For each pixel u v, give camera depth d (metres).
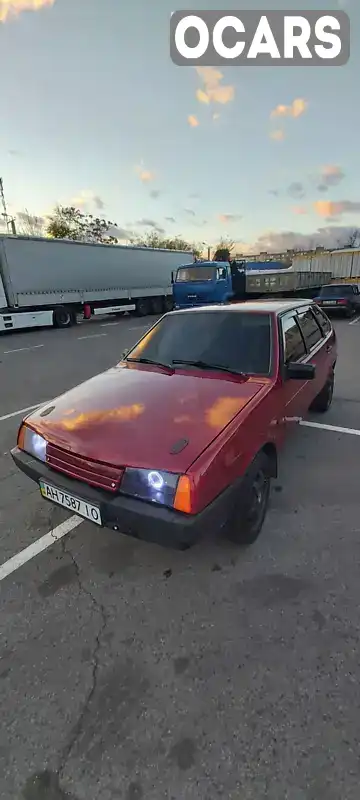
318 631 1.95
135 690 1.69
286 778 1.38
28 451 2.52
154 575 2.35
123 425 2.30
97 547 2.60
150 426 2.26
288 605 2.11
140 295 19.62
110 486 2.08
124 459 2.04
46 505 3.11
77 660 1.84
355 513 2.93
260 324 3.26
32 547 2.62
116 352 9.78
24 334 13.98
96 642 1.92
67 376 7.38
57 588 2.27
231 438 2.14
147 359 3.35
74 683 1.73
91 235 40.66
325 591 2.20
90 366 8.23
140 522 1.98
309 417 5.07
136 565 2.43
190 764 1.42
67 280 15.83
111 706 1.63
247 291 19.39
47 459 2.37
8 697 1.68
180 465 1.94
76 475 2.22
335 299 16.00
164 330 3.58
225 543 2.60
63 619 2.06
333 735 1.50
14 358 9.34
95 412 2.49
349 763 1.41
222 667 1.78
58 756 1.46
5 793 1.36
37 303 14.72
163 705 1.63
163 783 1.37
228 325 3.35
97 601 2.17
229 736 1.51
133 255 19.19
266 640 1.91
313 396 4.09
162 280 21.53
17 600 2.19
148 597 2.19
